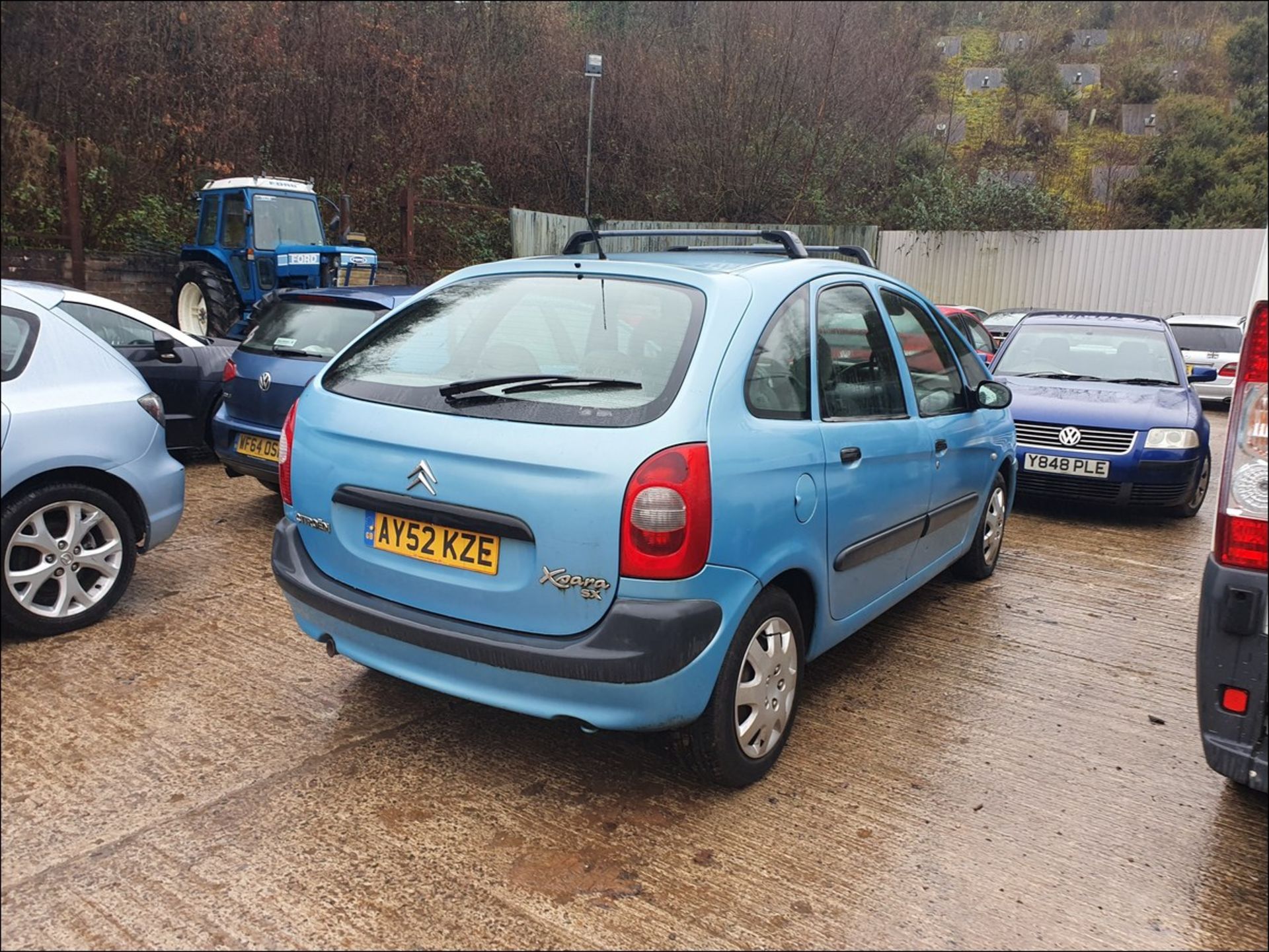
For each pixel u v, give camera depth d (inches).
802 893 100.7
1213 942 95.0
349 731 133.0
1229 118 1493.6
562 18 907.4
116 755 124.0
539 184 844.0
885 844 110.0
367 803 115.3
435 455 109.7
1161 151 1427.2
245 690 143.9
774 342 121.4
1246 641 100.8
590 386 110.0
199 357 272.7
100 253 472.1
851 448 131.1
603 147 867.4
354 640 119.8
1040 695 153.5
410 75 732.0
